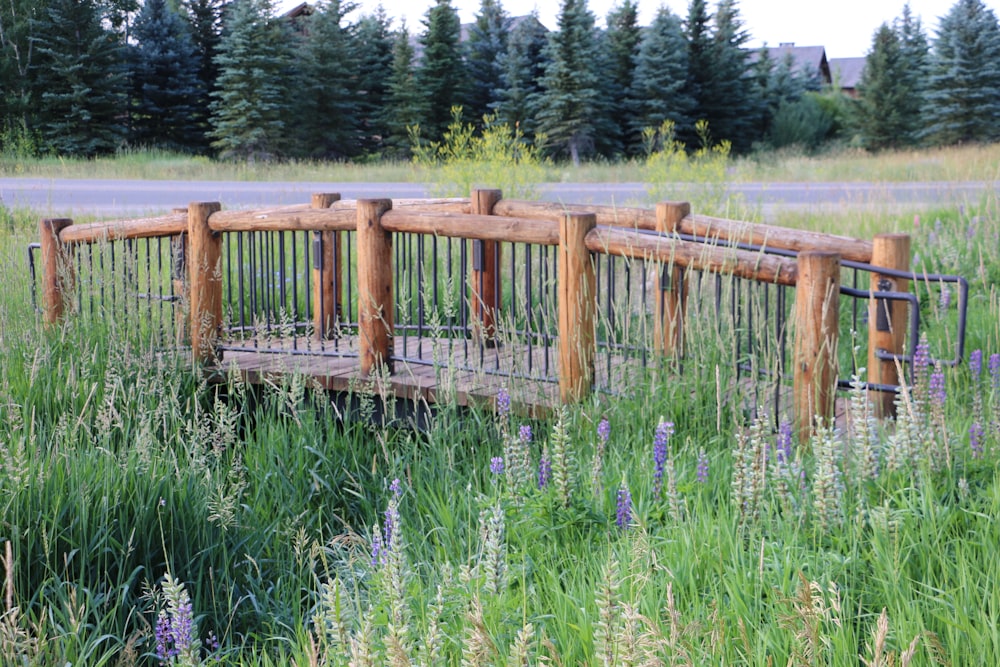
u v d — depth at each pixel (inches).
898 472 160.9
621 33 1862.7
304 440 242.2
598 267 241.8
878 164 1152.2
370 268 272.4
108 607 168.7
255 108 1653.5
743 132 1967.3
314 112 1792.6
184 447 219.1
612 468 194.1
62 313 334.6
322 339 307.0
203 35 1846.7
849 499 158.6
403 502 212.1
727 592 136.0
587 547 163.0
